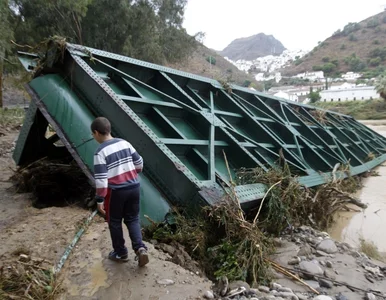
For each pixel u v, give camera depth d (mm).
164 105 6723
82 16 23859
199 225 4719
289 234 5824
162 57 32812
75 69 6203
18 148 7770
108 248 4164
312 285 4148
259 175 6230
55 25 23547
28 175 7043
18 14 23281
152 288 3455
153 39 30078
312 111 15320
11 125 16016
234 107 9539
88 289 3404
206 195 4883
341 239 6543
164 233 4645
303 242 5523
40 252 4043
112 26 26844
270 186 5832
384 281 4352
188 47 36281
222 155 7195
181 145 6152
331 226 7250
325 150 12148
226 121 8312
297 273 4434
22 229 4707
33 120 7250
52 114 6156
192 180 5016
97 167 3377
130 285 3482
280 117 11391
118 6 26406
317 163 10508
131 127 5527
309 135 12406
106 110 5812
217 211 4668
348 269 4625
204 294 3459
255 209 5742
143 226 4844
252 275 4047
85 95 6102
